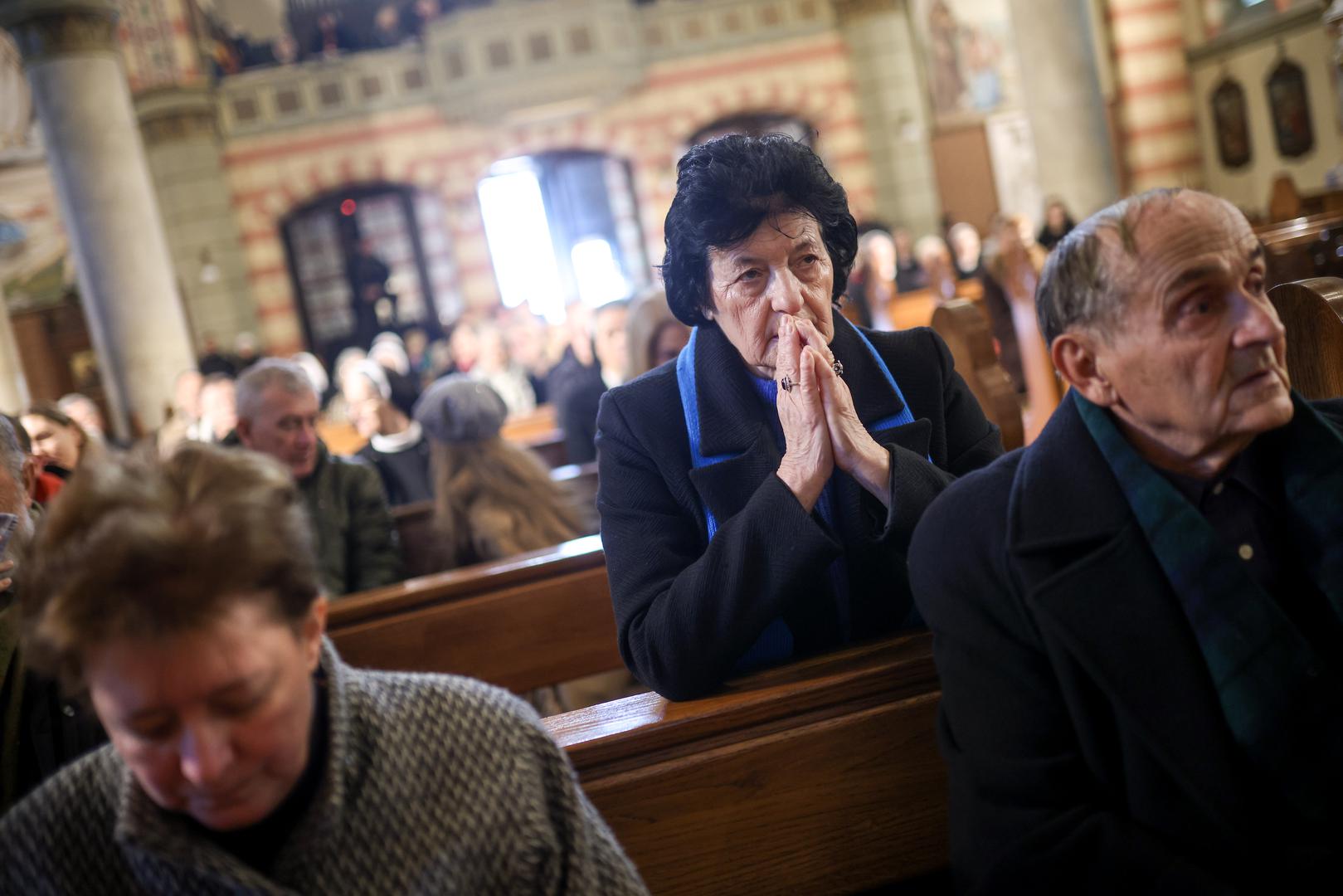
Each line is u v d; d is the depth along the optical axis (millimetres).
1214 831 1263
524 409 10586
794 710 1621
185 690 938
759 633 1601
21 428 2680
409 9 18328
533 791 1138
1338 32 5688
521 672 2762
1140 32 17953
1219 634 1270
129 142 11227
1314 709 1253
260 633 969
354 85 17844
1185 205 1298
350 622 2691
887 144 18719
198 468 1005
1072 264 1334
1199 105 18188
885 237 11359
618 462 1783
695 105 18641
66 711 1799
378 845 1073
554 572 2764
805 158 1674
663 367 1860
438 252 18344
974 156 18750
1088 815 1306
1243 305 1271
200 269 17297
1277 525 1360
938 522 1426
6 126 16125
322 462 3498
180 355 11461
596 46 17766
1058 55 11609
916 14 18500
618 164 18844
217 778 957
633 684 3301
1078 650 1290
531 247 19078
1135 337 1293
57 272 16703
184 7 17078
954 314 3037
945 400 1854
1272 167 17016
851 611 1764
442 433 3432
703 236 1669
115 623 919
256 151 17656
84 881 1066
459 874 1086
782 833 1629
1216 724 1266
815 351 1601
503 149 18234
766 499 1587
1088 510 1335
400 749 1105
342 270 18219
